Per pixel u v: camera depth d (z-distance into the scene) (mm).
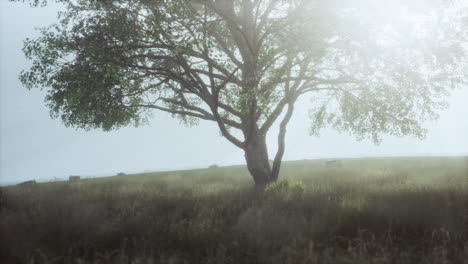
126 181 20219
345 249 4191
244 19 13820
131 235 4711
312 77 14031
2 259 3760
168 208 7168
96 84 12133
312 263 3576
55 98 12734
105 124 14578
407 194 7527
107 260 3793
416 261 3812
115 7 12062
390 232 4695
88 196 9836
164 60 14070
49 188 13055
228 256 3863
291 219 5203
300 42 12461
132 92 13461
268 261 3691
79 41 12023
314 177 17672
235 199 8281
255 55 12453
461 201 6578
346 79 14047
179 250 4121
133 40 12062
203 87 12570
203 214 6012
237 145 13586
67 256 3902
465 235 4512
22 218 5168
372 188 9453
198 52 12406
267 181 14266
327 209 6031
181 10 11703
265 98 12297
